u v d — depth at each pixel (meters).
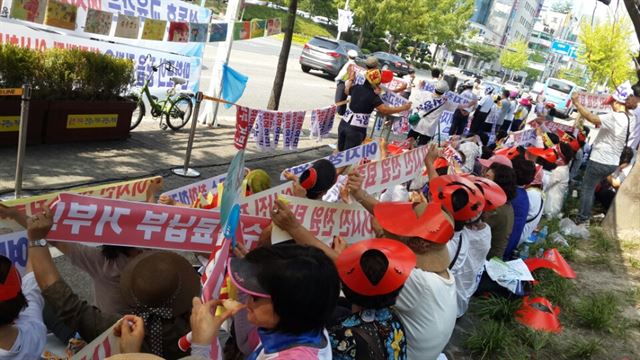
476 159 7.03
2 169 5.37
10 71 5.83
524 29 120.50
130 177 5.97
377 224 3.14
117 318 2.16
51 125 6.34
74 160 6.12
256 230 2.83
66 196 2.12
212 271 1.98
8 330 1.93
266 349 1.71
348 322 2.12
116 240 2.28
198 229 2.44
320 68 21.28
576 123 12.30
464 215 3.29
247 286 1.67
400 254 2.13
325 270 1.68
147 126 8.33
